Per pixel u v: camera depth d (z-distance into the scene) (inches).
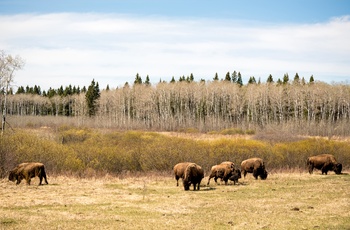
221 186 1205.1
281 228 679.7
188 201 938.1
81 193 1049.5
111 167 1641.2
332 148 1904.5
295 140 2564.0
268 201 938.7
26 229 650.8
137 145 1996.8
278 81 6210.6
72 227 672.4
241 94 5017.2
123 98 5300.2
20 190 1075.3
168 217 760.3
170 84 5447.8
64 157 1606.8
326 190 1108.5
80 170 1533.0
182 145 1824.6
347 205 882.1
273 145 2023.9
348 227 681.6
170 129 4099.4
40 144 1669.5
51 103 6998.0
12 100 6343.5
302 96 4554.6
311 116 4822.8
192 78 7003.0
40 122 4200.3
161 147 1755.7
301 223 713.6
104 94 5984.3
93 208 845.2
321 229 671.1
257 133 3193.9
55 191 1074.7
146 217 759.7
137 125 4495.6
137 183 1279.5
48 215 764.0
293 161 1785.2
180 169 1171.9
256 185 1220.5
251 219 745.6
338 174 1539.1
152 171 1599.4
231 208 852.0
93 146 1915.6
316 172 1636.3
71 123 4323.3
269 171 1631.4
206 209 840.9
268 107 5093.5
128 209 837.2
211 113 5034.5
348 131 3385.8
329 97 4382.4
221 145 1897.1
